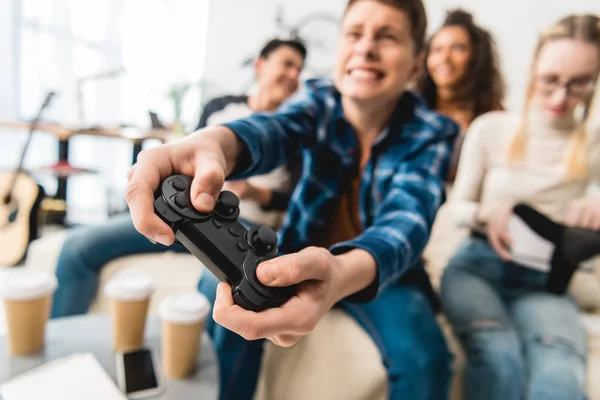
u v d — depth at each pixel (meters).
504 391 0.71
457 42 1.01
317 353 0.74
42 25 1.82
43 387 0.49
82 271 0.99
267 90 1.20
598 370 0.74
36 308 0.56
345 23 0.69
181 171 0.36
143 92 1.89
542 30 0.93
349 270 0.36
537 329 0.81
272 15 1.22
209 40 1.29
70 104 1.91
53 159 1.99
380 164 0.71
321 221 0.75
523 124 0.97
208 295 0.77
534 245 0.95
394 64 0.65
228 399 0.73
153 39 1.78
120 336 0.60
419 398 0.63
